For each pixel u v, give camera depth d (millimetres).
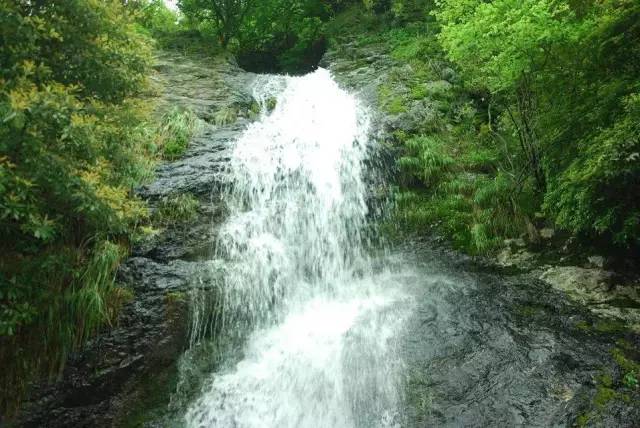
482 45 8180
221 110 12141
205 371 6656
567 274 7543
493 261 8445
